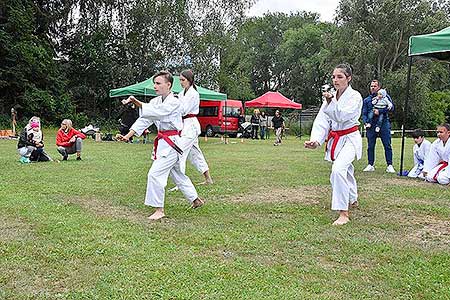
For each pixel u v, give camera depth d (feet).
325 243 14.23
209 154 46.24
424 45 28.71
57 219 16.55
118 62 107.96
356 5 128.36
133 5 105.60
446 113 128.98
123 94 64.28
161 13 104.47
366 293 10.39
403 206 19.97
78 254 12.75
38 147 35.86
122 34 108.47
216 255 12.91
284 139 86.33
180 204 19.75
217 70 108.37
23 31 92.94
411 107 122.11
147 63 106.42
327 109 16.83
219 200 20.81
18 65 91.97
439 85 144.87
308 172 31.04
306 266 12.13
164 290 10.37
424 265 12.28
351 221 17.10
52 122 97.40
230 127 92.94
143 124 17.48
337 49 131.03
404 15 124.77
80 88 105.81
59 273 11.35
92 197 21.06
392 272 11.73
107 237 14.40
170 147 17.29
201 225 16.19
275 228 15.92
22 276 11.16
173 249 13.34
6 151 45.06
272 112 148.05
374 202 20.86
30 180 25.89
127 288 10.45
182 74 23.95
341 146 17.60
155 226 15.96
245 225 16.28
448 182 26.30
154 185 17.15
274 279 11.12
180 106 17.39
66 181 25.66
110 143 62.90
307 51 198.59
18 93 94.73
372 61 127.85
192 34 105.50
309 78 187.42
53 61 99.35
